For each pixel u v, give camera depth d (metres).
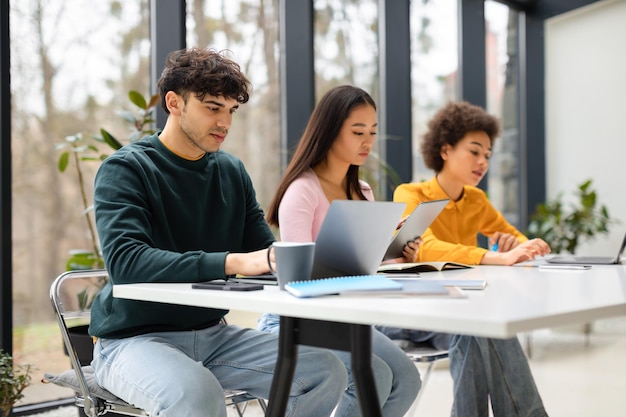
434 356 2.12
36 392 2.98
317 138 2.09
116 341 1.72
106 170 1.73
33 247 3.00
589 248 5.76
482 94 5.29
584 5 5.61
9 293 2.78
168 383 1.49
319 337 1.31
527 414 2.06
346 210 1.33
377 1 4.48
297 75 3.94
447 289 1.27
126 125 3.31
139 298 1.42
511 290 1.38
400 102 4.55
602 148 5.66
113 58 3.26
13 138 2.93
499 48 5.66
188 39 3.52
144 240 1.65
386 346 1.90
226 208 1.94
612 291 1.36
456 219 2.69
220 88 1.75
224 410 1.54
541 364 3.95
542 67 5.96
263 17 3.85
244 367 1.71
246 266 1.49
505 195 5.75
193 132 1.78
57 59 3.07
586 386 3.44
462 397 2.03
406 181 4.57
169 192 1.81
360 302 1.16
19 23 2.94
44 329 3.02
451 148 2.67
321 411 1.66
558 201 5.55
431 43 4.93
